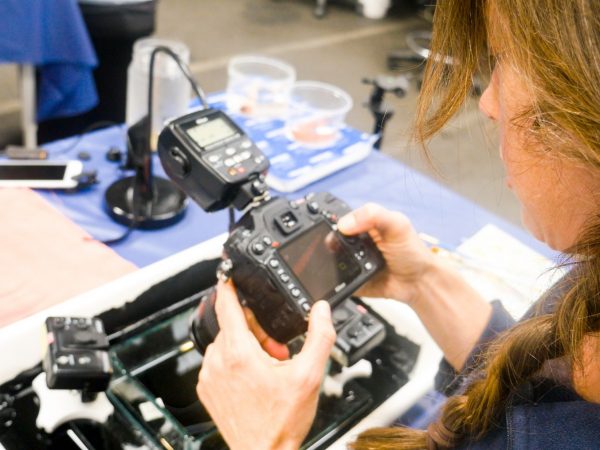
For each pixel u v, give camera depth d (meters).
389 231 0.70
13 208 0.90
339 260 0.65
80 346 0.64
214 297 0.64
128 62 1.70
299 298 0.58
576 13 0.33
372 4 3.41
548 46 0.35
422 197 1.09
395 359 0.77
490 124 0.62
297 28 3.20
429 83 0.46
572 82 0.34
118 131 1.14
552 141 0.38
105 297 0.72
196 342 0.67
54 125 1.77
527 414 0.45
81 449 0.63
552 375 0.49
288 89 1.22
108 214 0.94
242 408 0.55
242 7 3.33
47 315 0.69
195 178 0.66
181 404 0.69
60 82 1.54
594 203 0.40
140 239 0.92
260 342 0.63
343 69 2.85
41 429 0.63
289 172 1.05
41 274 0.81
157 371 0.72
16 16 1.37
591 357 0.44
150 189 0.94
